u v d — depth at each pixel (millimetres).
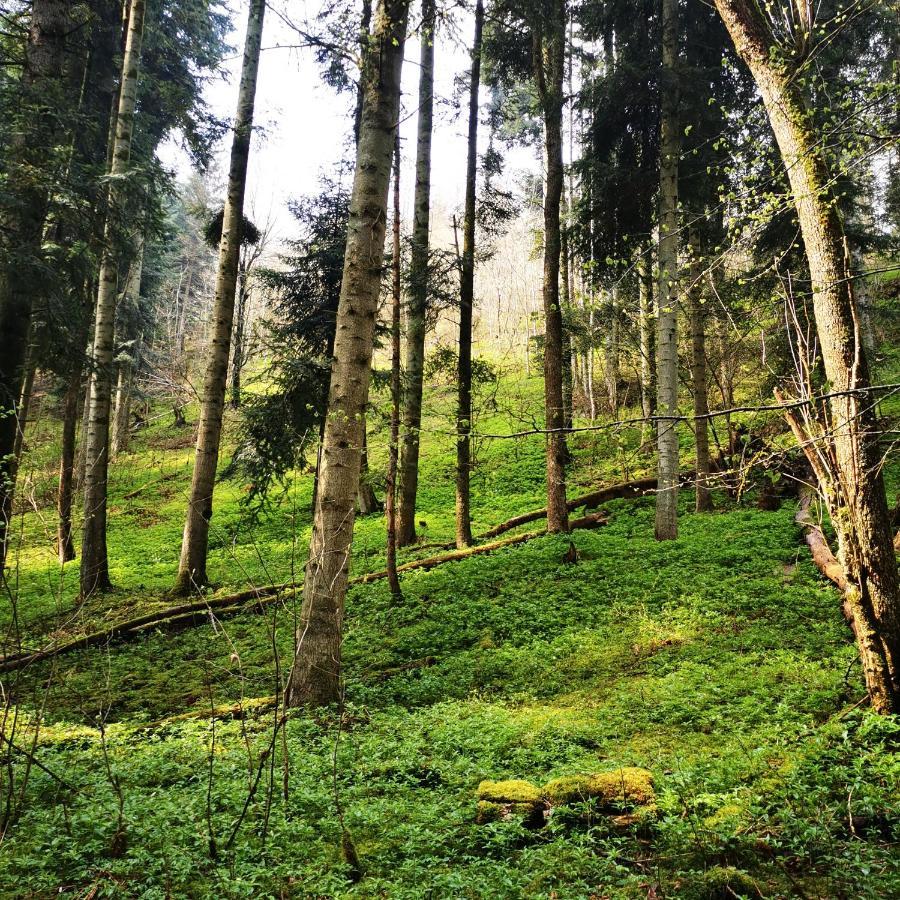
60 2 13078
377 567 17281
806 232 6578
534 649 10492
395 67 9625
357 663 10828
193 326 61281
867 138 5824
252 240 19328
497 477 27109
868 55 14922
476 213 19281
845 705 6883
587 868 4469
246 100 16656
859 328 6465
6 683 10000
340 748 7117
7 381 12055
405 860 4727
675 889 4184
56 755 7105
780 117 6570
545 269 17406
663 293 15234
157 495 31203
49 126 12445
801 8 6348
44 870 4500
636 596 12133
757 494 19031
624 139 18094
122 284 30391
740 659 8750
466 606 13031
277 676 5645
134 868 4539
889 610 6426
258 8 16938
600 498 21469
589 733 7172
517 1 17016
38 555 20688
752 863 4414
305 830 5152
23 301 12219
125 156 16016
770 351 12328
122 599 16094
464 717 8156
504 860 4668
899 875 4141
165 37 22562
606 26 18125
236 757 6844
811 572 11875
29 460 8555
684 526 17312
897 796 5020
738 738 6574
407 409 18125
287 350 16719
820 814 4914
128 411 38719
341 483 9180
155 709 9672
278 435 16078
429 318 18188
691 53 17312
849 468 6523
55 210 12773
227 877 4375
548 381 17531
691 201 16984
